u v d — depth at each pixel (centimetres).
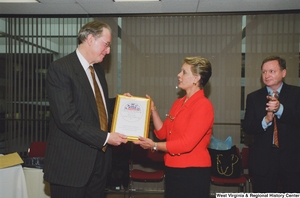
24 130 450
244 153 376
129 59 437
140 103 209
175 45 430
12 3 385
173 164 184
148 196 420
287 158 205
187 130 178
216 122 426
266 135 210
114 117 205
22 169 260
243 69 422
